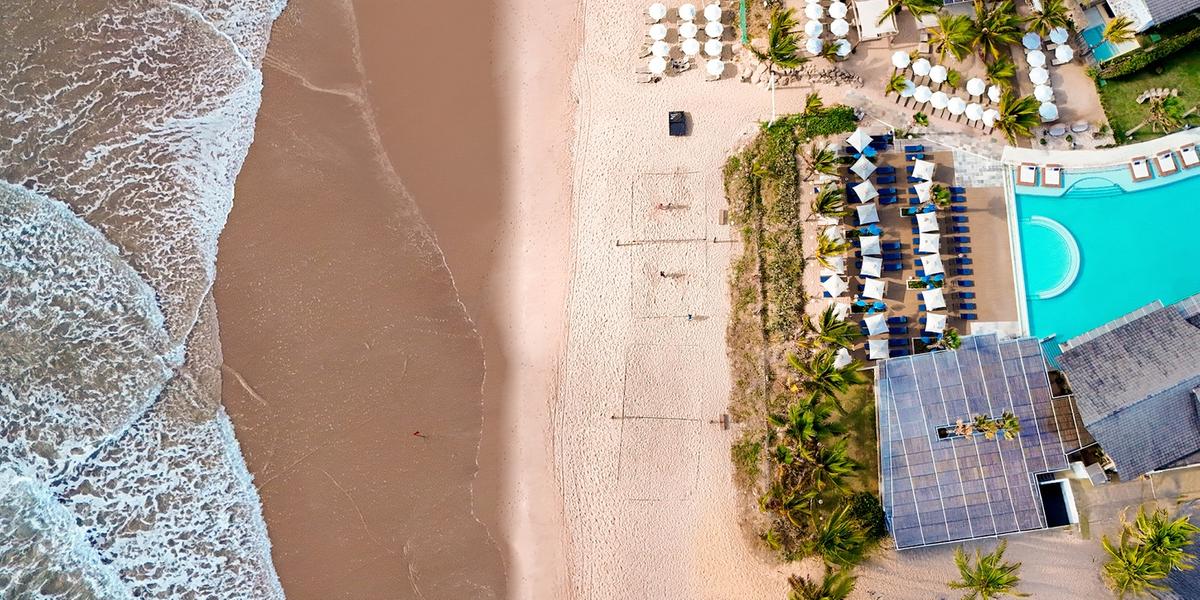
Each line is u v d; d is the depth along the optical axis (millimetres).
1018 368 24734
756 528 25859
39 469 26594
